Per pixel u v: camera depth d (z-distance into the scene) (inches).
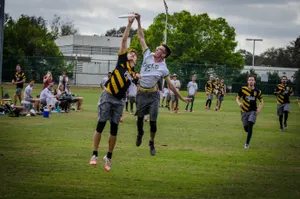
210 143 650.2
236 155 556.1
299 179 434.9
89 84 2706.7
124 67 400.2
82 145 582.6
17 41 2787.9
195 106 1581.0
